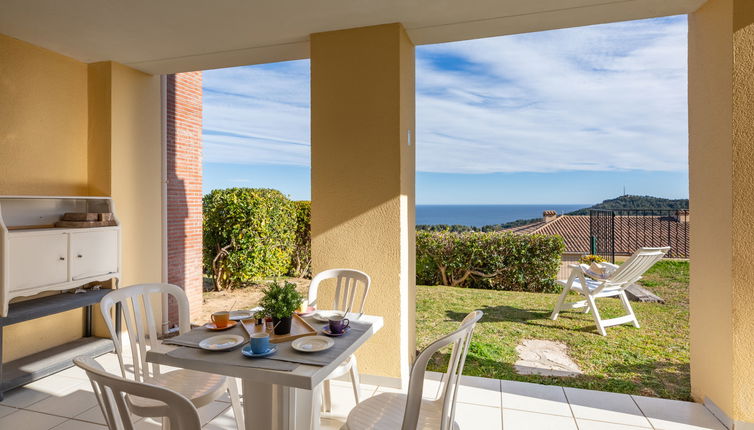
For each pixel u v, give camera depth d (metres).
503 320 4.84
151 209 4.27
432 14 2.89
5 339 3.28
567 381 3.21
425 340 4.20
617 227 9.93
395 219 3.04
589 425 2.55
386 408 1.85
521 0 2.69
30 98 3.42
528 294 6.26
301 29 3.15
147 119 4.22
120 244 3.70
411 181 3.42
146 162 4.21
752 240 2.39
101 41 3.39
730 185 2.44
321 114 3.21
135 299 2.33
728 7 2.44
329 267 3.19
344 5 2.75
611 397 2.93
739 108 2.39
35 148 3.46
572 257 10.95
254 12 2.87
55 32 3.21
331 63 3.18
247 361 1.62
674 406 2.79
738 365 2.43
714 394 2.66
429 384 3.13
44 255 3.06
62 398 2.88
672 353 3.76
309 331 1.99
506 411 2.73
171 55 3.72
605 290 4.46
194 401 1.95
